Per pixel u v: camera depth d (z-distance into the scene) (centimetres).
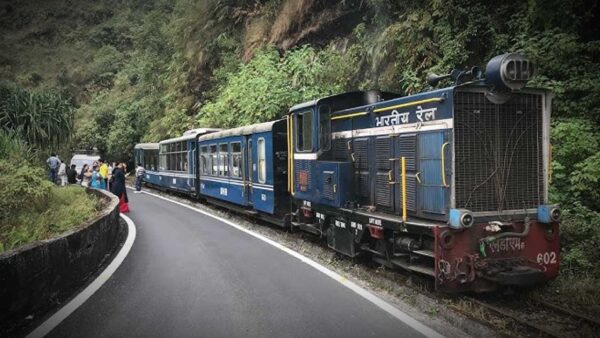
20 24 6919
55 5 7038
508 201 642
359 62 1584
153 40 3675
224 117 2150
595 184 798
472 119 630
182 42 3014
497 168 637
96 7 6756
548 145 664
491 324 546
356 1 1755
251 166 1359
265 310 586
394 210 759
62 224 943
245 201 1403
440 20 1231
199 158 1908
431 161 664
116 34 6097
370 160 825
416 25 1283
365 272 778
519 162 650
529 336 520
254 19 2456
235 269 796
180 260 870
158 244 1038
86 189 1817
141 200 2109
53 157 1966
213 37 2700
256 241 1063
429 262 685
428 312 588
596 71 920
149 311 585
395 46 1378
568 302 610
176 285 701
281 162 1207
